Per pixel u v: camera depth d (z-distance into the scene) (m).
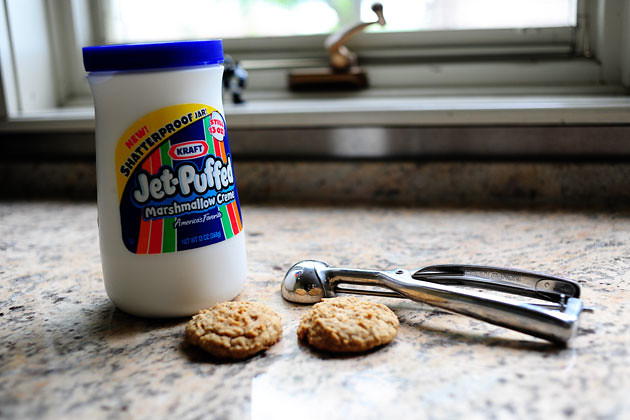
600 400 0.34
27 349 0.44
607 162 0.80
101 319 0.49
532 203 0.82
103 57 0.43
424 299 0.46
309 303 0.51
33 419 0.35
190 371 0.40
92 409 0.36
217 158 0.47
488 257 0.61
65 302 0.53
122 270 0.46
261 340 0.42
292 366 0.40
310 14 1.02
